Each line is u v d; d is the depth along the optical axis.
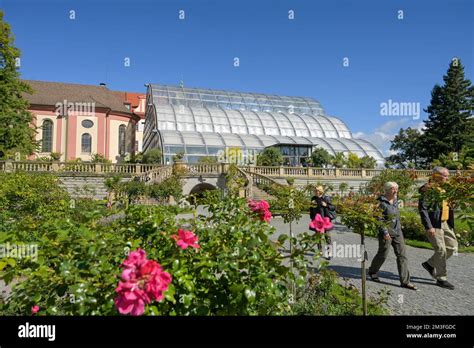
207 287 2.81
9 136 29.47
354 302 5.39
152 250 3.14
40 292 2.81
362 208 5.52
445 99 55.72
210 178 30.30
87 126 51.84
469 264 9.46
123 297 2.09
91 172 28.00
